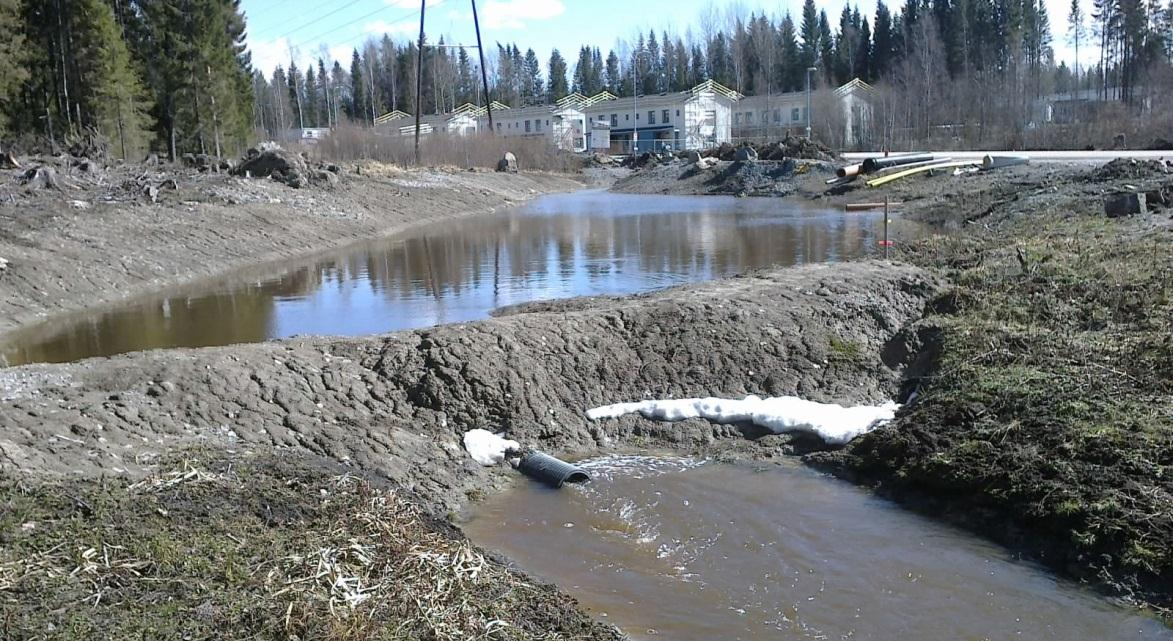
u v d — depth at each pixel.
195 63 44.66
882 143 62.34
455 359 10.20
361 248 25.00
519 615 6.09
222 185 27.11
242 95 55.84
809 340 11.23
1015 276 12.55
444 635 5.52
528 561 7.23
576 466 9.23
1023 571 6.98
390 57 111.62
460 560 6.63
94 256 18.47
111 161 29.48
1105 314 10.81
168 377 9.16
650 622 6.30
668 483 8.84
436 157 51.28
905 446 8.84
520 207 39.38
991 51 80.44
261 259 22.28
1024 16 83.56
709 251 22.61
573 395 10.31
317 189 30.50
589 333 11.09
